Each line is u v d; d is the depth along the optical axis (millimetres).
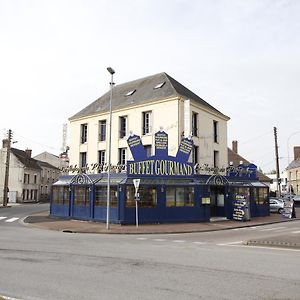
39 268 8414
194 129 29312
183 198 23516
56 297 6082
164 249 11984
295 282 7168
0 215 29422
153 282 7129
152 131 28469
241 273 7980
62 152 36312
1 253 10633
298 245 12469
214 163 31656
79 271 8125
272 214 32062
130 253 10938
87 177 24656
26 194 56875
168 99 27906
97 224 22203
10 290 6516
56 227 20516
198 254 10805
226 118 33531
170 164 23531
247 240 13984
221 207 26406
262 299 6008
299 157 62438
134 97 31266
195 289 6605
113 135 30828
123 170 24094
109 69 20547
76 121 34250
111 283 7035
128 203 22156
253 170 29203
